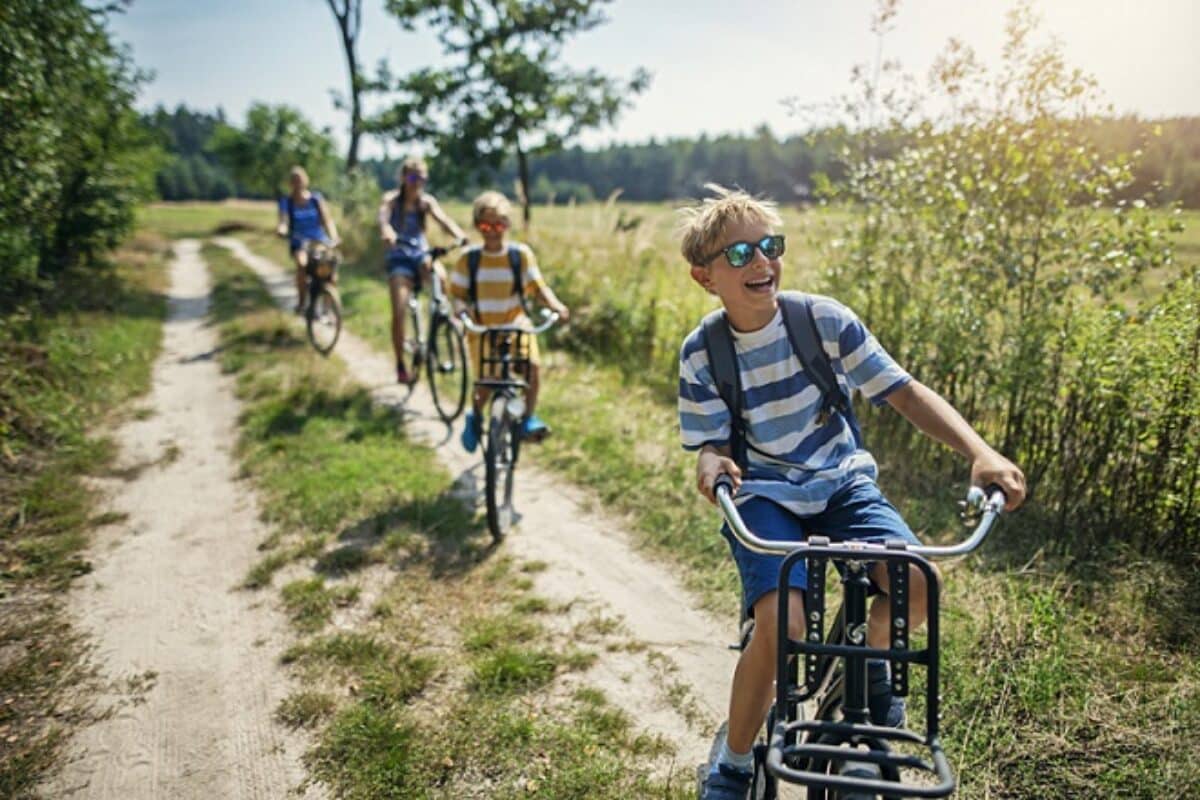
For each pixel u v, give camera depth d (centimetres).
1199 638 336
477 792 284
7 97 764
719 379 227
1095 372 435
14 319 761
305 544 465
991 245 499
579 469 577
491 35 1756
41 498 520
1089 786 269
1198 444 391
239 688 346
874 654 176
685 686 342
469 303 536
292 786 290
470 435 541
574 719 320
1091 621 356
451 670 353
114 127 1482
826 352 226
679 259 943
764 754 210
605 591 424
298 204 986
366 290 1359
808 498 220
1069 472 437
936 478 504
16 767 298
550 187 4059
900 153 579
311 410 705
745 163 4903
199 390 806
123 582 437
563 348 910
